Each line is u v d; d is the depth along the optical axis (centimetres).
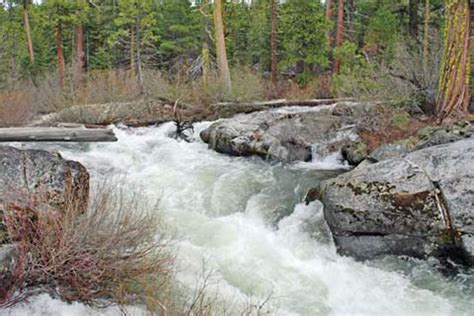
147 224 470
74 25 2239
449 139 847
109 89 1508
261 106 1438
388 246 605
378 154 855
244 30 2611
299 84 1986
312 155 1034
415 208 593
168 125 1280
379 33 2217
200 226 666
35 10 2252
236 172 912
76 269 399
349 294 536
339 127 1079
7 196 425
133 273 427
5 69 2030
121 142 1099
